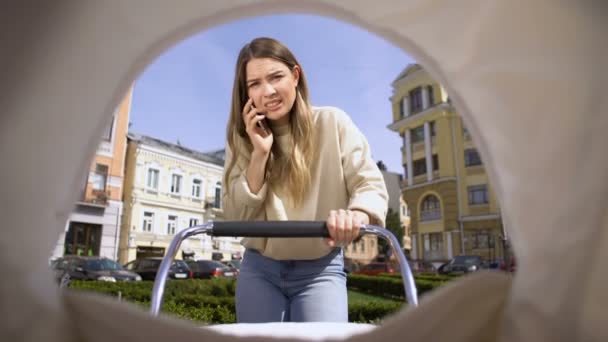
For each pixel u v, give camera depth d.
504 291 0.66
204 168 25.17
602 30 0.51
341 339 0.68
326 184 1.57
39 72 0.58
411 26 0.74
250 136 1.50
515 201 0.64
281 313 1.52
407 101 24.16
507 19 0.62
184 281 9.04
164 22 0.73
